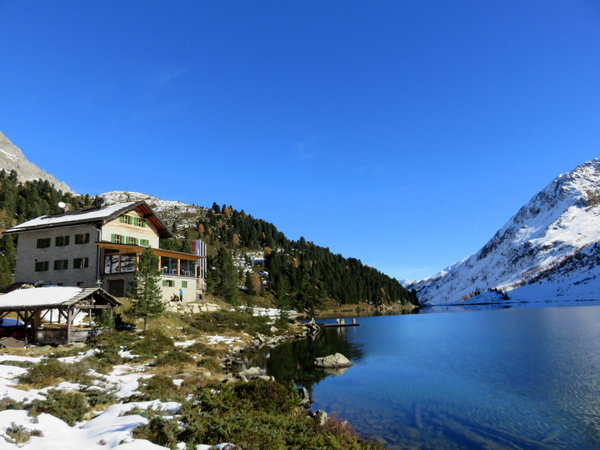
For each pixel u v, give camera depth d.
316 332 67.19
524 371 29.89
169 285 51.53
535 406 21.02
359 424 18.64
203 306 55.38
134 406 14.03
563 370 29.56
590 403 21.12
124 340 31.41
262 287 120.56
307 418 16.56
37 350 26.55
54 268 49.09
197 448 10.16
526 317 99.69
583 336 50.59
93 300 32.91
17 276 51.19
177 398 15.81
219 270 85.06
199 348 33.62
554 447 15.70
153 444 10.02
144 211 54.97
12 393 14.94
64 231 49.34
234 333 48.94
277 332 59.25
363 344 49.53
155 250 48.00
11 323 34.38
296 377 29.33
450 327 75.56
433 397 23.31
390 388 25.69
